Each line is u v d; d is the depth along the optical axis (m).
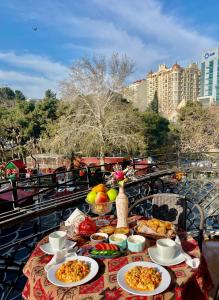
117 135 14.12
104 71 14.73
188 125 17.23
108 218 1.81
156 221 1.56
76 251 1.31
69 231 1.53
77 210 1.68
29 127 20.55
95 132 14.15
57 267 1.16
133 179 2.76
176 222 1.93
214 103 21.50
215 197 3.72
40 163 15.47
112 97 14.92
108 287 1.01
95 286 1.02
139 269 1.09
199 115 17.81
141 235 1.46
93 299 0.94
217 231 2.76
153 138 18.62
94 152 15.20
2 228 1.64
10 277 2.16
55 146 14.63
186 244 1.38
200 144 15.89
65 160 14.74
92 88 14.59
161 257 1.21
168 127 20.92
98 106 14.41
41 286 1.06
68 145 14.33
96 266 1.15
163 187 3.49
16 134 20.89
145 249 1.33
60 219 2.38
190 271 1.11
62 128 14.48
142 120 17.36
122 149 14.99
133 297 0.95
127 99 16.11
